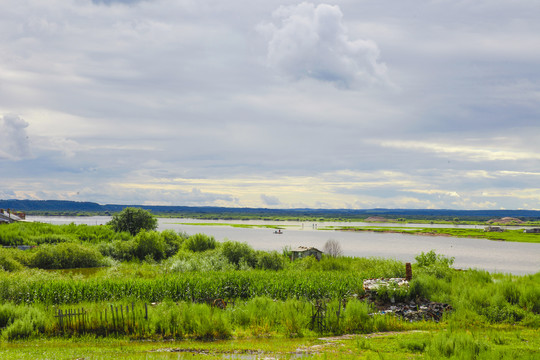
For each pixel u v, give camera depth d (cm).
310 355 1789
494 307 2745
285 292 3256
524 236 16700
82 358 1722
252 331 2309
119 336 2177
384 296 2964
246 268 5225
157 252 6819
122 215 9581
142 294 3212
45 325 2244
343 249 11112
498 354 1716
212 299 3120
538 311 2733
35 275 3847
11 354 1753
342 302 2827
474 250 11244
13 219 9744
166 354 1809
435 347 1827
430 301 2912
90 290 3175
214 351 1884
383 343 2028
